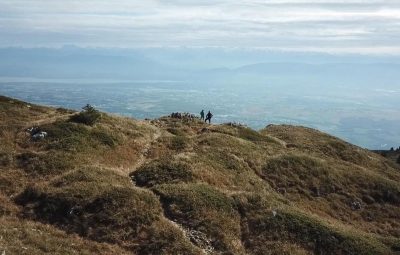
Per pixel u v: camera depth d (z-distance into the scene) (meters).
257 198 37.41
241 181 42.69
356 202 47.44
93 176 36.12
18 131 45.41
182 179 38.94
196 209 33.62
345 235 34.41
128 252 28.23
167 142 50.06
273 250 31.33
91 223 30.39
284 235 33.09
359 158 64.75
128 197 33.09
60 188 33.50
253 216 34.94
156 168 40.25
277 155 52.56
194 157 44.22
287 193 44.81
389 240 36.84
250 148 52.94
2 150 39.72
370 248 33.59
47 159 38.50
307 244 32.75
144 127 54.72
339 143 67.88
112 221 30.56
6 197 32.53
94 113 50.88
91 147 43.06
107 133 47.03
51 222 30.44
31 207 31.44
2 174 35.56
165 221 31.72
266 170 48.09
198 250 29.30
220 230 32.03
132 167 42.53
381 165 65.56
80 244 27.72
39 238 26.67
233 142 52.97
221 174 42.38
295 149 60.31
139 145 47.66
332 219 42.50
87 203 31.94
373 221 45.47
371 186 51.53
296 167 50.06
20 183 34.81
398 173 64.75
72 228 29.92
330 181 49.59
